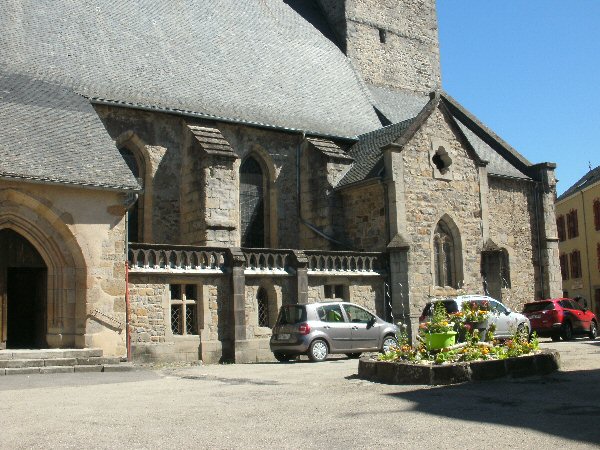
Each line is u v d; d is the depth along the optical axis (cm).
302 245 2767
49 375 1579
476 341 1433
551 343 2553
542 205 3197
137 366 1795
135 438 786
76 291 1861
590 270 4847
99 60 2481
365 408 977
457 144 2759
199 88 2648
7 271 1938
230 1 3247
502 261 3036
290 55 3222
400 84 3731
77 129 2058
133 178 1953
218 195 2370
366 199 2611
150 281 1972
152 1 2927
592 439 736
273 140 2755
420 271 2555
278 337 1973
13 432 827
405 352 1411
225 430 827
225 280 2106
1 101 2012
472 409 945
